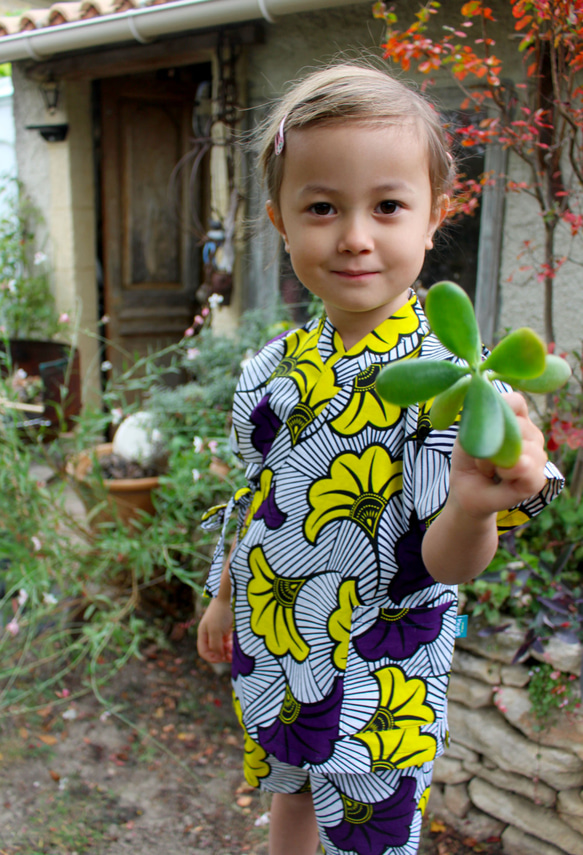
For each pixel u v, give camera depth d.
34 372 4.21
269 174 0.98
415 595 0.90
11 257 4.71
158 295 4.75
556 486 0.80
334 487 0.91
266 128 1.07
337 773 0.94
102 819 1.87
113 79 4.33
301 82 0.94
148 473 2.76
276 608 0.97
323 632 0.93
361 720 0.92
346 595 0.91
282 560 0.95
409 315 0.94
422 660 0.92
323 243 0.82
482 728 1.78
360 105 0.79
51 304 4.62
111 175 4.47
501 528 0.83
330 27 3.09
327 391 0.93
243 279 3.68
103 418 2.70
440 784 1.89
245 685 1.02
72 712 2.20
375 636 0.91
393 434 0.88
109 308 4.61
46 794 1.94
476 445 0.47
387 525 0.88
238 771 2.06
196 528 2.54
